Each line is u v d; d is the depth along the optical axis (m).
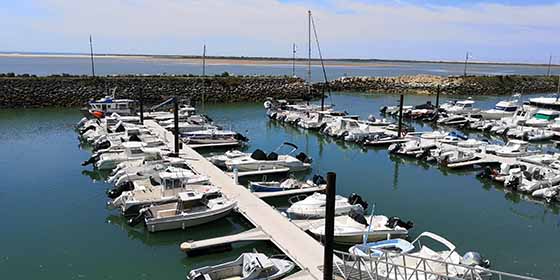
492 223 21.61
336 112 52.03
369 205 23.73
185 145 34.75
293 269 15.67
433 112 53.88
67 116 50.78
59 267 16.44
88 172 28.36
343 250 18.14
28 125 44.47
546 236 20.17
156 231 19.08
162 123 43.56
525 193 26.00
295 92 72.00
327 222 14.07
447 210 23.30
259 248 17.91
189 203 20.28
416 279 13.34
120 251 17.89
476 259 14.98
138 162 27.58
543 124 46.53
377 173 30.45
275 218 19.72
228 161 28.75
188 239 19.08
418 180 28.89
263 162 28.66
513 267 17.08
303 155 30.55
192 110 49.75
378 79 89.56
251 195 22.80
